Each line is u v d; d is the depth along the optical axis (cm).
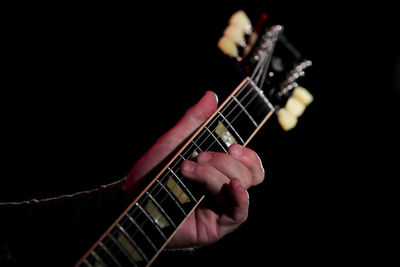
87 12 330
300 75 114
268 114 110
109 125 313
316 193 256
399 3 249
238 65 113
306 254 246
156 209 93
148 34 330
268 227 252
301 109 113
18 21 315
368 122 261
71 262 97
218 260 242
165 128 315
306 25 264
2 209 112
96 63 328
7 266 102
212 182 94
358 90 263
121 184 120
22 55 314
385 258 238
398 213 241
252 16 277
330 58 265
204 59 317
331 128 264
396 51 255
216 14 308
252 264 245
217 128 104
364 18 257
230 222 104
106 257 87
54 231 109
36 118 304
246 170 99
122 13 331
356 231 246
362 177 254
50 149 301
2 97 303
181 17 320
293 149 264
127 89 321
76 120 311
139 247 89
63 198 118
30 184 290
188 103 316
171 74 322
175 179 97
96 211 112
